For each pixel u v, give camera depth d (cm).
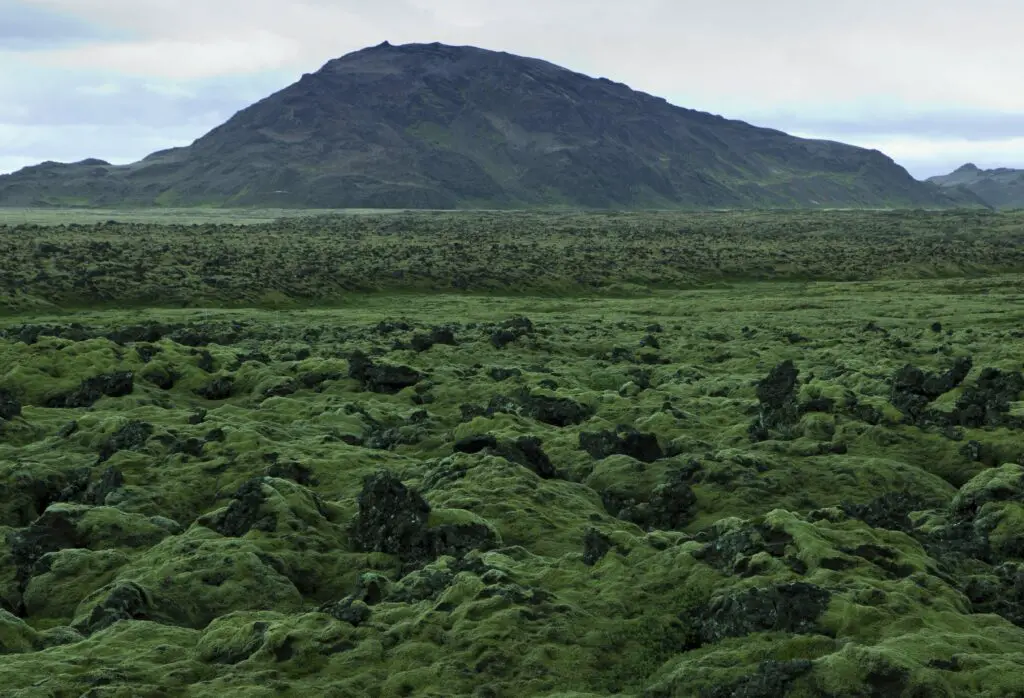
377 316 12050
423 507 3155
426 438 5041
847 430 5066
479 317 12481
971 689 1867
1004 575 2747
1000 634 2194
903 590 2345
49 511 3459
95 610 2555
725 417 5656
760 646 2089
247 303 13350
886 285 16638
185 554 3030
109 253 16350
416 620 2303
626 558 2695
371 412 5803
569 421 5609
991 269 19712
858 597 2264
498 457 4038
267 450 4475
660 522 3812
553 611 2319
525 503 3612
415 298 14912
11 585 3055
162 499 3897
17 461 4362
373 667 2120
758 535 2620
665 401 5900
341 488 4078
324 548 3162
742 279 18250
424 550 3047
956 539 3378
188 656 2216
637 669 2130
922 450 4844
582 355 8925
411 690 2025
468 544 3031
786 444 4766
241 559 2928
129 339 8512
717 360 8412
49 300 12212
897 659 1894
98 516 3491
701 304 14075
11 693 1947
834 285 17038
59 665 2119
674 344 9238
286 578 2895
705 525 3738
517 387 6438
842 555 2512
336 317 11912
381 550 3127
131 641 2302
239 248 19388
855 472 4291
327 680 2058
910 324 11131
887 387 6278
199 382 6700
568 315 12838
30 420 5303
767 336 9775
